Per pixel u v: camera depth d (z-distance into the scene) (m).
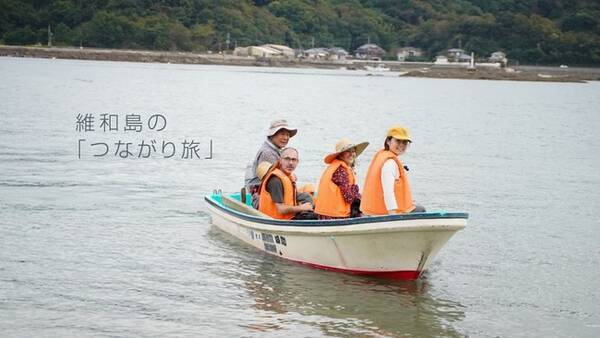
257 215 12.60
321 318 9.59
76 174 19.23
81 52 150.38
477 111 52.22
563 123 42.97
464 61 171.88
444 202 17.33
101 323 9.18
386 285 10.98
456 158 25.22
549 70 163.12
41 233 13.24
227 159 22.95
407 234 10.41
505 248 13.35
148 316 9.46
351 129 34.56
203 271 11.43
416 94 77.31
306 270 11.64
